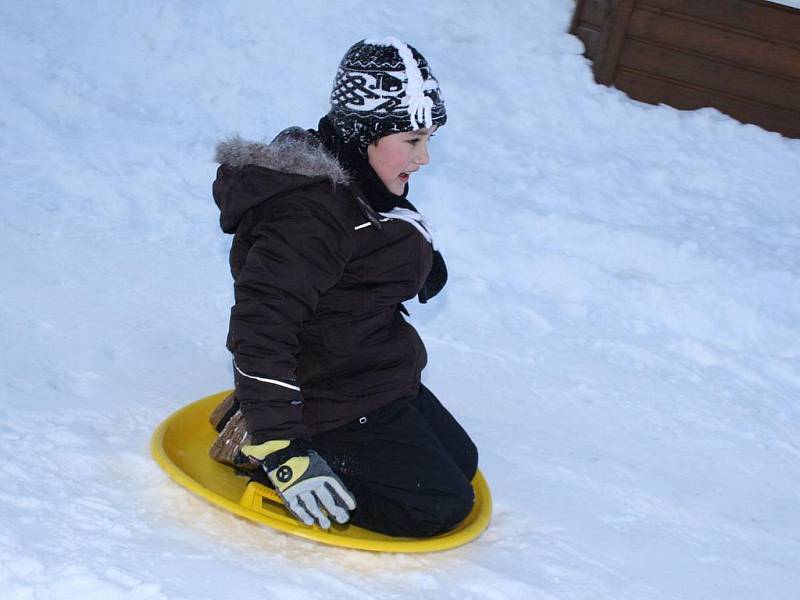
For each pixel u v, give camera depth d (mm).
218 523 3184
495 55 10117
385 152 3082
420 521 3279
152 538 3010
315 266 2969
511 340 5914
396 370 3316
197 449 3705
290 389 2947
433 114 3076
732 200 8547
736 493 4488
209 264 6172
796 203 8648
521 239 7285
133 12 9969
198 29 9891
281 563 3025
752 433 5230
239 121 8836
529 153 8836
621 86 9914
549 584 3268
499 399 5070
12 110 7973
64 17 9852
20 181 6918
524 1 10648
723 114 9656
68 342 4613
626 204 8188
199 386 4406
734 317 6562
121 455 3504
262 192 2982
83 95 8664
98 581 2689
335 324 3172
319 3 10352
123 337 4820
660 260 7246
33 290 5230
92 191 6941
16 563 2729
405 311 3535
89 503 3143
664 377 5785
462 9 10570
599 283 6824
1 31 9430
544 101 9641
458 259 6918
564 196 8133
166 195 7094
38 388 4012
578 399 5258
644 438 4934
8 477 3203
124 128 8148
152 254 6164
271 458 2963
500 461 4270
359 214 3055
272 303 2920
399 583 3061
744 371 6051
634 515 4020
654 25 9633
